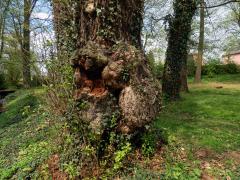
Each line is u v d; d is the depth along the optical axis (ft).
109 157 19.35
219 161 20.42
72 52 21.63
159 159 20.03
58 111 22.57
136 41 22.03
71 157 19.74
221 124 29.84
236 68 111.96
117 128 19.65
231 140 24.36
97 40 19.90
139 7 22.02
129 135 19.75
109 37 20.01
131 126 19.66
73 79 20.51
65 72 21.89
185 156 20.72
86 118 19.62
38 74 26.07
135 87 19.75
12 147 27.99
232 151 22.13
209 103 41.65
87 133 19.57
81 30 20.72
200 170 18.92
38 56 25.64
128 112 19.49
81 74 19.85
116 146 19.66
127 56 19.74
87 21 20.40
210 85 73.00
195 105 40.34
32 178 20.25
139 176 18.13
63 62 22.86
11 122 41.83
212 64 108.88
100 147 19.51
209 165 19.75
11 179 21.27
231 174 18.65
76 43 21.50
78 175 18.78
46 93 24.56
